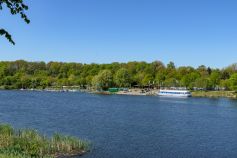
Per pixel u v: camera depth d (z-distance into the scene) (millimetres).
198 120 96625
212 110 131000
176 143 59719
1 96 195750
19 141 44281
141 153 50625
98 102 164875
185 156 49969
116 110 122562
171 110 127812
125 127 77250
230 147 57438
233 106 152250
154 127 79000
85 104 149625
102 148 52344
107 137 62906
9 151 33969
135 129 74625
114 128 75062
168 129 76562
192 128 79438
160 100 191375
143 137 64438
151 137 64812
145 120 92750
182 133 71375
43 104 143375
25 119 87875
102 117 97500
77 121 86188
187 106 149500
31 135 50594
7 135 47281
